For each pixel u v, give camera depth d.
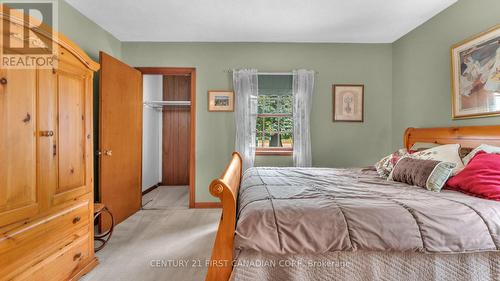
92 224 1.90
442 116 2.54
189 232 2.56
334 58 3.44
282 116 3.50
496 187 1.44
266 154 3.46
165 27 2.97
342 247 1.20
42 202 1.42
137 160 3.25
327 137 3.46
